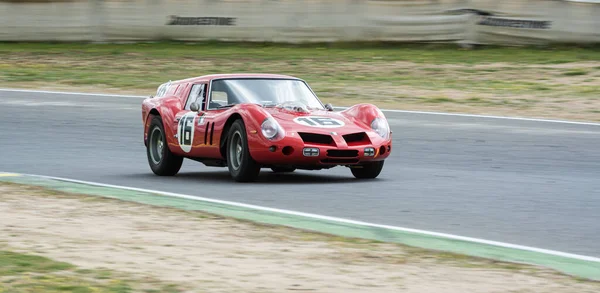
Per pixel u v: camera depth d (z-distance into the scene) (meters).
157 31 86.50
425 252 19.44
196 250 19.47
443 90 61.62
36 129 48.16
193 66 73.81
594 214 24.64
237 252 19.28
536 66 70.88
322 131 30.20
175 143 33.56
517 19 79.69
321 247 19.92
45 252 19.08
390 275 17.19
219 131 31.47
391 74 68.94
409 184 30.64
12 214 24.22
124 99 58.88
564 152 39.25
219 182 31.66
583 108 53.81
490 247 20.08
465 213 24.72
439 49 80.69
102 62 76.81
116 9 86.88
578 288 16.31
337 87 62.94
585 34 78.75
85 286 15.77
